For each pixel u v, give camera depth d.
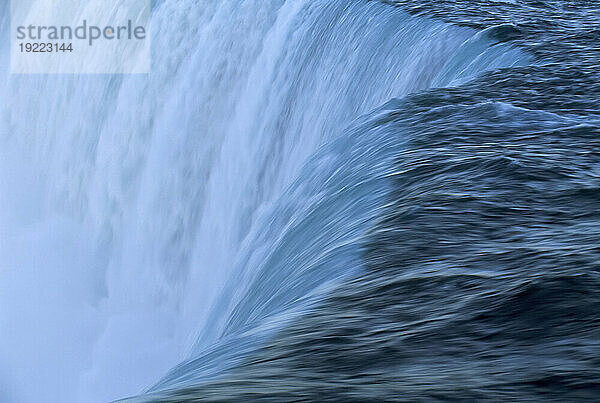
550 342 4.06
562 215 6.35
